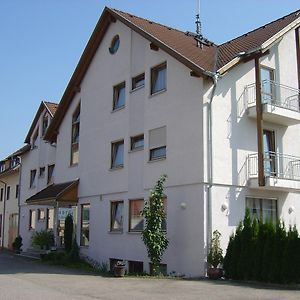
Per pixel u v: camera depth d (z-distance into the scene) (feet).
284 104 65.16
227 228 56.13
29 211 108.78
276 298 37.24
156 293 40.40
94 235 74.74
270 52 65.36
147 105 66.03
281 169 64.28
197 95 57.26
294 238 46.34
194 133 56.95
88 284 46.93
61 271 62.28
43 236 90.02
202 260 53.47
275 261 46.55
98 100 78.69
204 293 40.24
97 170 76.13
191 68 56.39
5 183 129.70
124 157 69.56
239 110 59.98
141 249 63.36
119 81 73.41
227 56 62.49
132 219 66.69
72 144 86.28
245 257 49.26
